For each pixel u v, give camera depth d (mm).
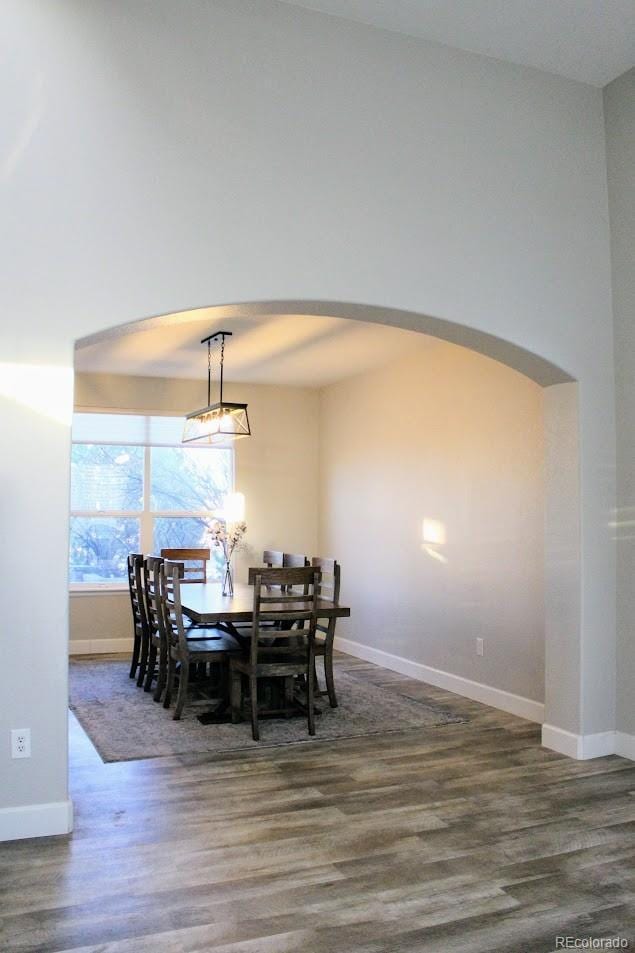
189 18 3695
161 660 5676
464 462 6062
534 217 4422
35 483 3318
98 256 3461
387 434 7219
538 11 3910
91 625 7742
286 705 5414
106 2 3557
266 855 3115
